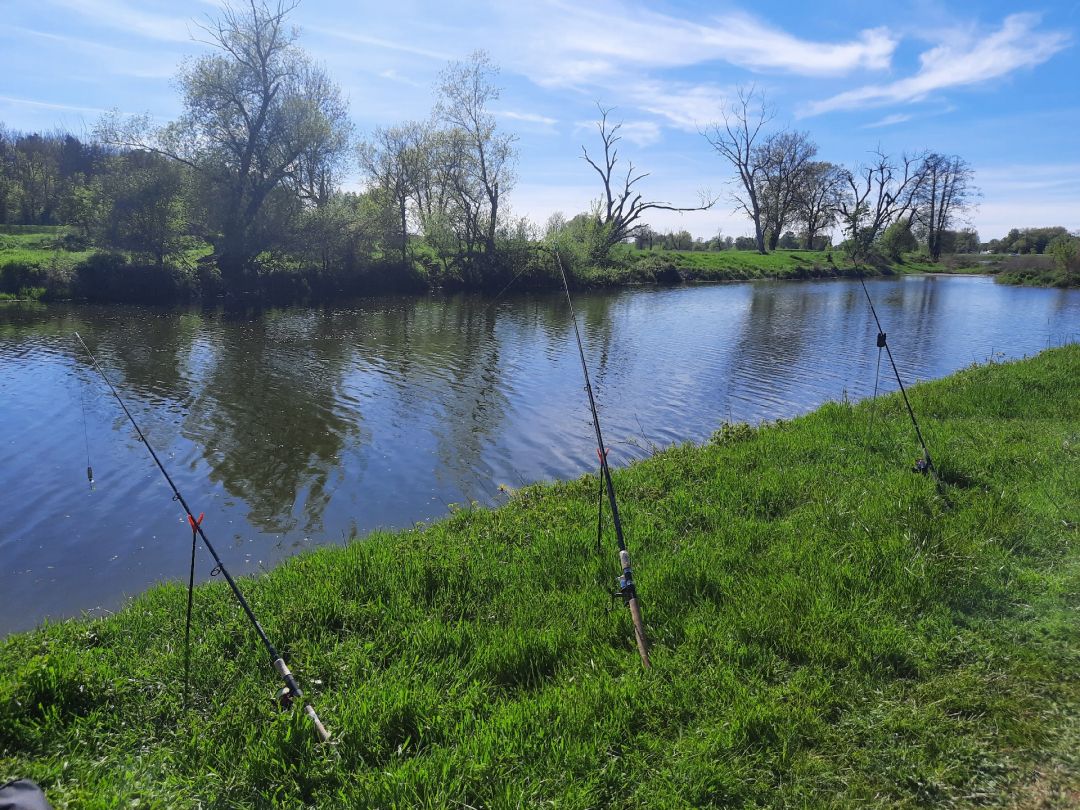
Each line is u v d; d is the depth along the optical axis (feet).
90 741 11.61
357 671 13.67
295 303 108.68
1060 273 176.14
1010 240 305.94
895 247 223.51
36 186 169.58
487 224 144.87
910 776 10.16
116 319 84.23
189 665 13.74
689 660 13.34
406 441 40.93
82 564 26.30
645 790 10.06
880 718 11.47
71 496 32.45
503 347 73.26
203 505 31.73
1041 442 26.86
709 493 24.17
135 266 102.17
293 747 11.05
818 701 11.93
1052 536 17.76
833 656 13.20
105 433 41.34
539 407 49.03
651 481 26.43
